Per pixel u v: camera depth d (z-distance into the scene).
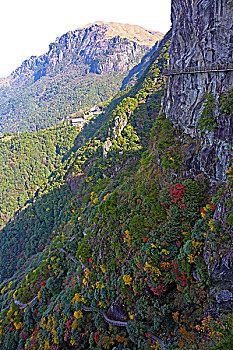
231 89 33.41
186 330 30.33
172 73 48.09
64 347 49.03
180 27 44.44
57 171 158.25
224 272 27.94
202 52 39.16
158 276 36.06
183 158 41.72
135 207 47.78
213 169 35.69
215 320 27.73
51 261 70.69
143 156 63.41
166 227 37.28
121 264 45.56
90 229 62.09
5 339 65.12
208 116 36.41
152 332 34.81
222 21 34.47
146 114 106.19
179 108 47.09
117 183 78.31
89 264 54.72
